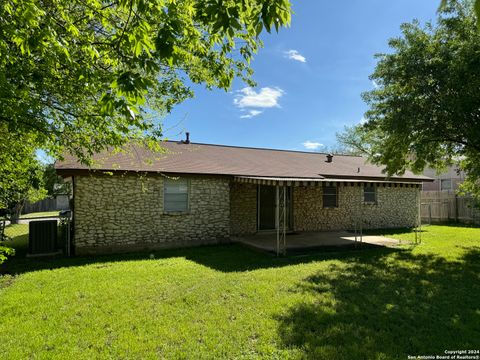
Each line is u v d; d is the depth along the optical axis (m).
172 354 3.90
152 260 9.28
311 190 15.53
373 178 16.44
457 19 8.84
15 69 3.59
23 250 10.86
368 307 5.38
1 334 4.41
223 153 15.70
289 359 3.80
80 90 4.54
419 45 9.45
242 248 11.34
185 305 5.46
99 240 10.37
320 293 6.10
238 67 5.70
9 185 7.57
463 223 19.11
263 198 14.41
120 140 5.61
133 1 2.71
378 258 9.35
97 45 3.90
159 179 11.39
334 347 4.05
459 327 4.66
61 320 4.87
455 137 10.18
